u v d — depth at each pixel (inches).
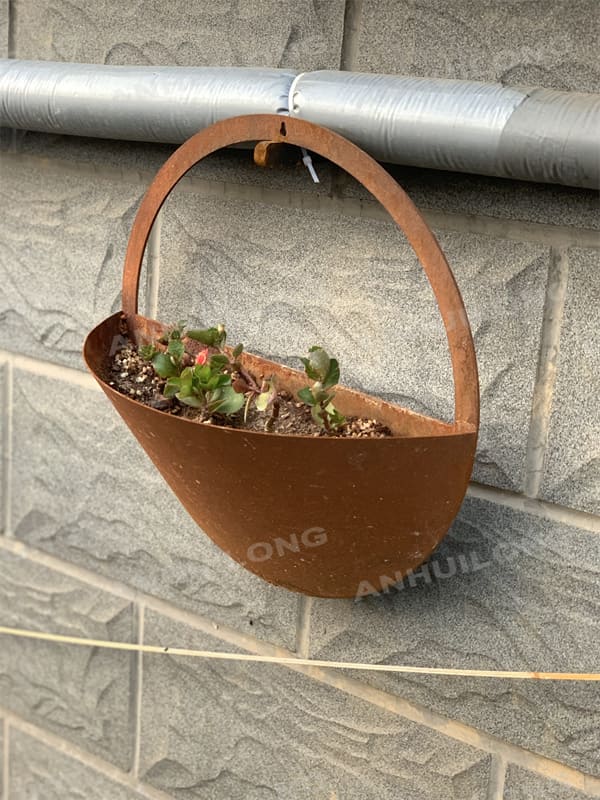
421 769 42.4
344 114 36.2
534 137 32.5
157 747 51.8
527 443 37.1
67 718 56.0
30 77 44.9
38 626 56.2
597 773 37.7
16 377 53.6
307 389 35.7
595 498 35.9
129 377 40.4
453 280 33.3
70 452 52.1
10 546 56.6
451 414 38.5
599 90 33.8
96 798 55.5
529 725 39.0
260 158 37.0
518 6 34.9
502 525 38.4
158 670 51.0
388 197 34.1
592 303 35.0
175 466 36.5
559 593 37.4
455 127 33.9
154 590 50.1
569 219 34.9
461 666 40.2
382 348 39.9
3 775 60.4
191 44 43.3
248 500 35.2
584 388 35.6
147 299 47.0
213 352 41.3
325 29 39.4
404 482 33.3
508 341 36.9
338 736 44.7
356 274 40.1
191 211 44.7
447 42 36.7
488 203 36.5
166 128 41.1
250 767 48.0
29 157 50.1
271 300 42.8
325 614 43.9
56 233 49.9
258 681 47.0
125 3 44.9
